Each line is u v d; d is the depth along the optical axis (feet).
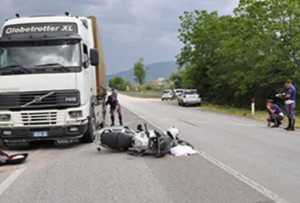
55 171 31.55
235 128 64.28
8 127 41.63
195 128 64.13
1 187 26.78
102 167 32.71
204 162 34.22
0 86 41.83
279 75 121.60
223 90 163.63
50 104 41.78
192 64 184.55
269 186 25.98
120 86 570.05
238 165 32.89
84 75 43.47
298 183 26.81
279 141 47.83
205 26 178.81
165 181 27.40
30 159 37.58
